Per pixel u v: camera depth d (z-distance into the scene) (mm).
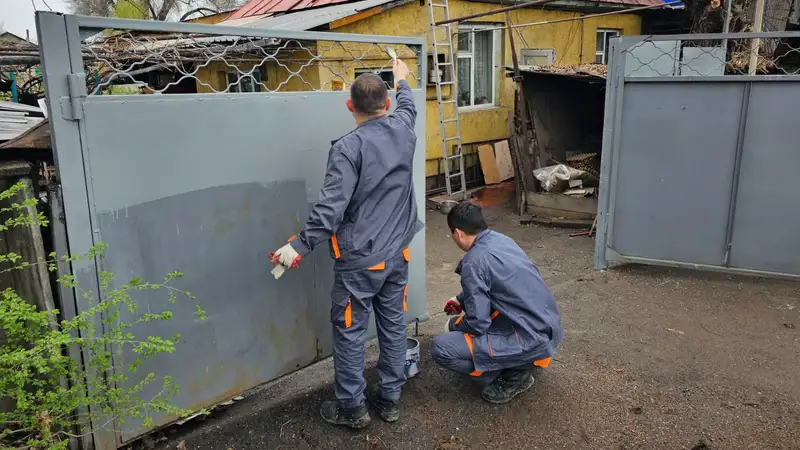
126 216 2314
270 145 2766
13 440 2332
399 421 2834
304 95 2869
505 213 7930
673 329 3785
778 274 4469
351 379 2674
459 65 9820
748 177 4406
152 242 2408
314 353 3143
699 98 4406
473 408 2930
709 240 4629
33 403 2160
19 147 2324
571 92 8516
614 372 3240
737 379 3148
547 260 5809
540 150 8164
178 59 4105
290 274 2955
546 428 2764
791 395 2986
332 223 2395
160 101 2352
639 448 2607
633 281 4680
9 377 1871
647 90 4547
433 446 2658
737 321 3893
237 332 2770
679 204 4652
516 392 2967
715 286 4527
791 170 4270
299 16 8383
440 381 3182
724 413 2846
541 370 3266
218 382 2730
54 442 2158
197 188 2521
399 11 8195
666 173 4633
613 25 12156
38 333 2023
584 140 8859
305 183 2943
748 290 4434
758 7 6352
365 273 2557
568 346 3561
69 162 2139
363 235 2535
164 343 2162
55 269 2176
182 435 2729
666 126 4551
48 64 2045
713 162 4477
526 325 2748
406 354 3047
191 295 2488
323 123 2975
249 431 2758
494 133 10305
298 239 2414
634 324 3867
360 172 2484
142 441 2656
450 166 9578
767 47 7848
